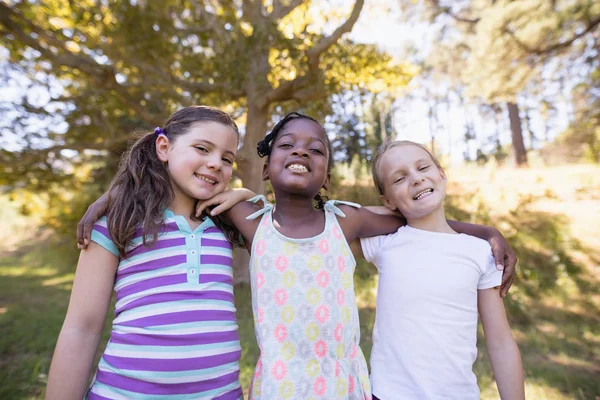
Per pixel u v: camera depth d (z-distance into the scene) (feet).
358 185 34.32
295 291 4.55
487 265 5.09
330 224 4.98
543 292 17.54
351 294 4.83
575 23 21.75
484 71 29.01
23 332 14.44
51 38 17.57
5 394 9.51
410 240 5.30
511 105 56.18
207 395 4.22
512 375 4.82
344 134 42.04
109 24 17.74
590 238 22.26
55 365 4.07
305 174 4.75
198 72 20.36
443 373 4.70
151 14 17.47
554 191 29.84
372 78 23.36
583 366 10.96
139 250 4.50
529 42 23.79
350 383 4.56
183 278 4.43
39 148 21.21
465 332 4.88
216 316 4.45
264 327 4.51
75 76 21.17
